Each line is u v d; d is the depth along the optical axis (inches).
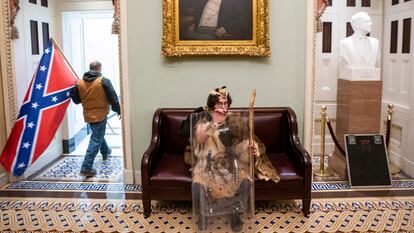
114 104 177.8
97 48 292.5
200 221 105.7
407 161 176.2
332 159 182.4
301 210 137.7
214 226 105.4
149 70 157.2
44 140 157.4
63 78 166.2
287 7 152.9
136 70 157.2
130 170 162.9
